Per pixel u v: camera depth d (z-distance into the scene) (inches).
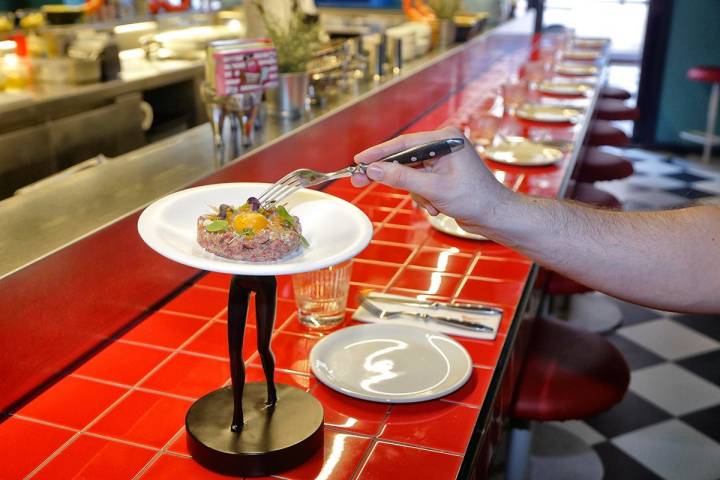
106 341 52.1
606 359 73.0
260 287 37.6
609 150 252.2
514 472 82.3
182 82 174.9
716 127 245.9
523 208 44.4
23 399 45.4
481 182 42.9
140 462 39.7
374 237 73.2
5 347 43.8
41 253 46.3
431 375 47.1
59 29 146.2
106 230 51.1
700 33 240.1
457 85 155.1
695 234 45.5
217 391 42.9
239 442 38.7
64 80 141.0
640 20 417.1
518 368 59.5
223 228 36.9
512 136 116.6
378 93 104.8
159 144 73.3
